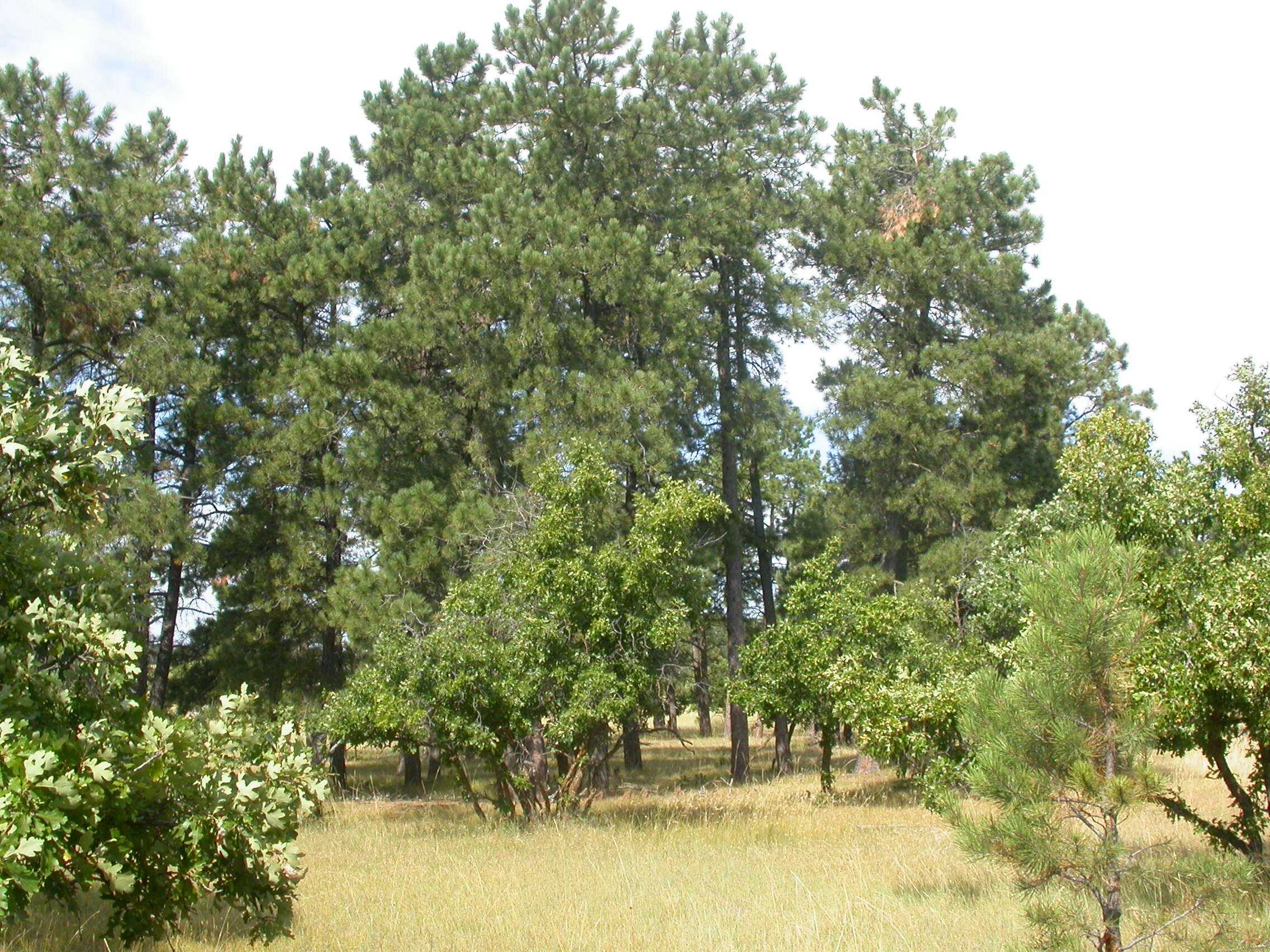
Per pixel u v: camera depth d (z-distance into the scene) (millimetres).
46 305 20719
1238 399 10461
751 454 27109
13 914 5062
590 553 16781
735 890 10977
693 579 18219
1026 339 26859
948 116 29281
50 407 5914
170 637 23438
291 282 23719
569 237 23078
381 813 19266
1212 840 9969
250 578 23875
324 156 27812
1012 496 26375
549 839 14617
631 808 18516
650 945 8805
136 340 21797
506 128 26547
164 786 5598
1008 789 7152
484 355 22969
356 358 22125
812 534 29406
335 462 23125
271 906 6371
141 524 20375
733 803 18938
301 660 24734
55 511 6160
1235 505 9836
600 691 15844
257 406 24969
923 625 17797
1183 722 9242
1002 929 8930
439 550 21750
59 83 22312
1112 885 6973
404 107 27438
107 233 21875
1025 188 28734
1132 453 10406
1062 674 7195
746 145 26891
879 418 26672
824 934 9023
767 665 19656
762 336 28016
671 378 23953
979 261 26641
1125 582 7355
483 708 15734
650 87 26625
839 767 28344
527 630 15992
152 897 5922
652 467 22469
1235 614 8844
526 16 26453
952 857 12336
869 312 28828
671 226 25359
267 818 5895
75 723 5801
